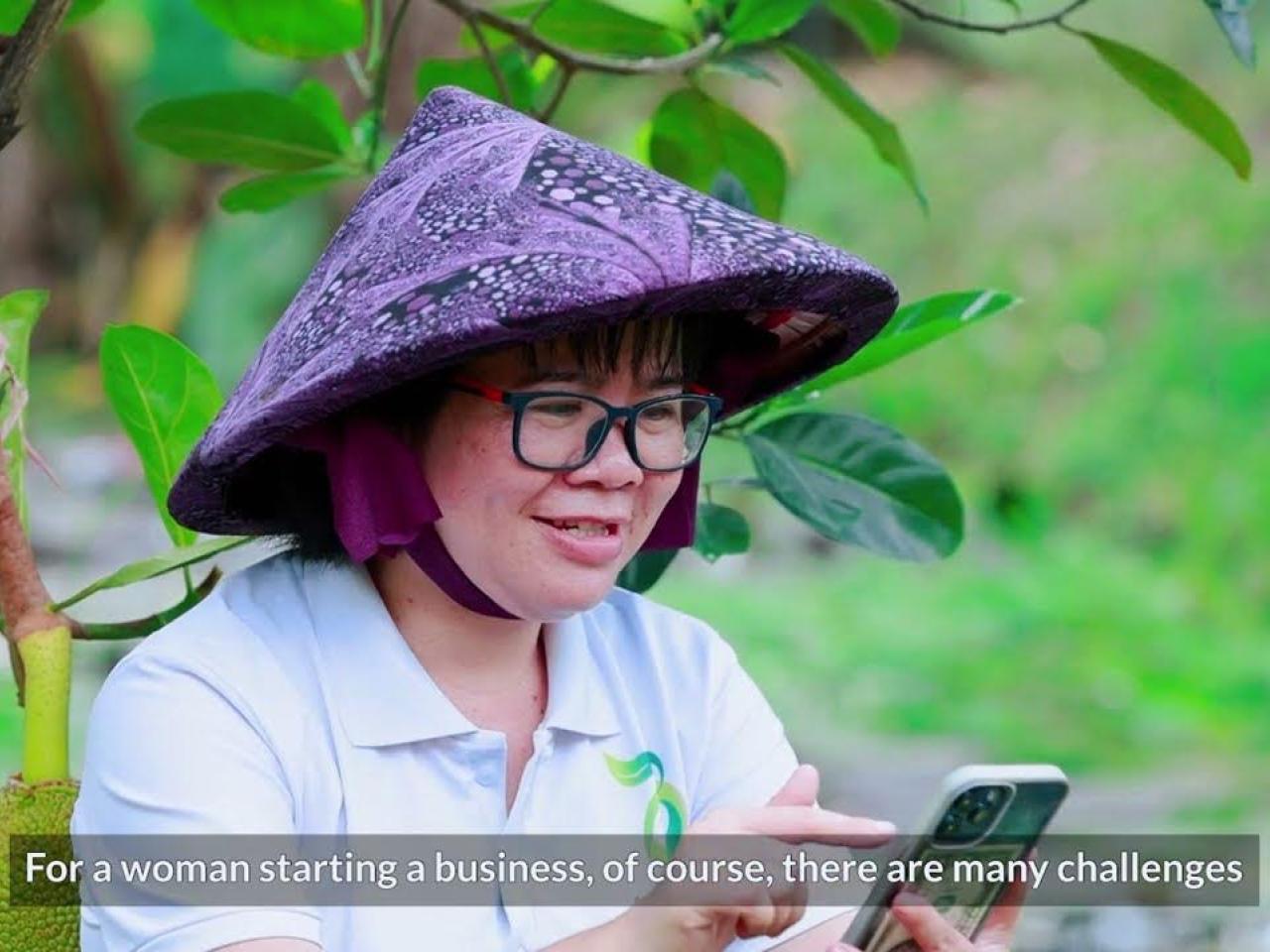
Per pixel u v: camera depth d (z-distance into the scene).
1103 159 19.73
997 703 12.45
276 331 2.47
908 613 14.48
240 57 19.62
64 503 15.04
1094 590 15.06
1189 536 16.39
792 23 3.70
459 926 2.48
